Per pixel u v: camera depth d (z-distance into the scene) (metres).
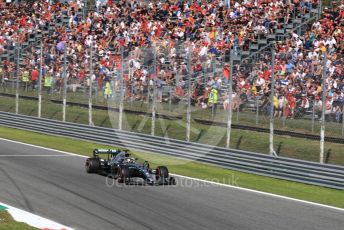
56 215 32.31
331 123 56.34
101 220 31.55
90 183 42.38
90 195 38.09
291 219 34.22
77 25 98.56
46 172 46.78
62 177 44.69
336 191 46.19
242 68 66.25
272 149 52.72
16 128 81.69
